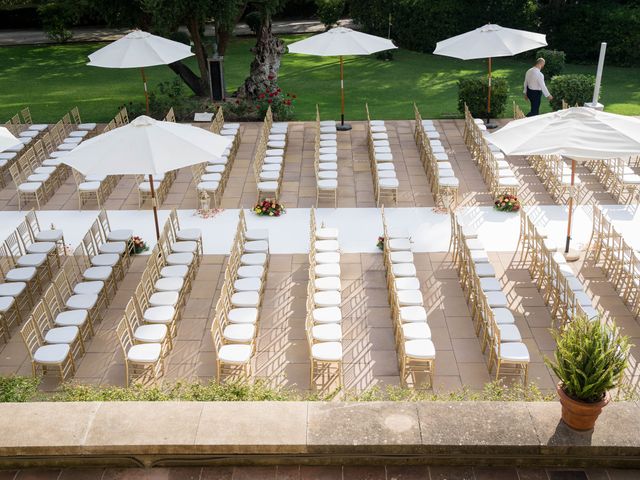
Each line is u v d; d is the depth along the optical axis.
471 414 5.60
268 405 5.71
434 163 14.58
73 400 6.95
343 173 16.17
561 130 10.82
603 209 13.89
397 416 5.59
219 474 5.50
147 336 9.22
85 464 5.55
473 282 10.66
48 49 30.69
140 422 5.56
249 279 10.55
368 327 10.30
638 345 9.76
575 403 5.28
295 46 18.67
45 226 13.91
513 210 13.84
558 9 27.88
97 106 22.20
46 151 17.48
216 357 9.70
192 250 11.59
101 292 11.02
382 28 30.28
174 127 11.05
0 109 22.19
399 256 11.12
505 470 5.49
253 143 18.31
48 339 9.18
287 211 14.23
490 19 28.23
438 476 5.43
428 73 25.89
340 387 8.29
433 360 8.81
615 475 5.41
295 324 10.44
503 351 8.75
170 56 17.50
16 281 10.86
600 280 11.39
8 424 5.56
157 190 14.55
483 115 19.89
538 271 11.62
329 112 21.20
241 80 25.33
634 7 28.28
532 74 17.88
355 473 5.47
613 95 22.47
